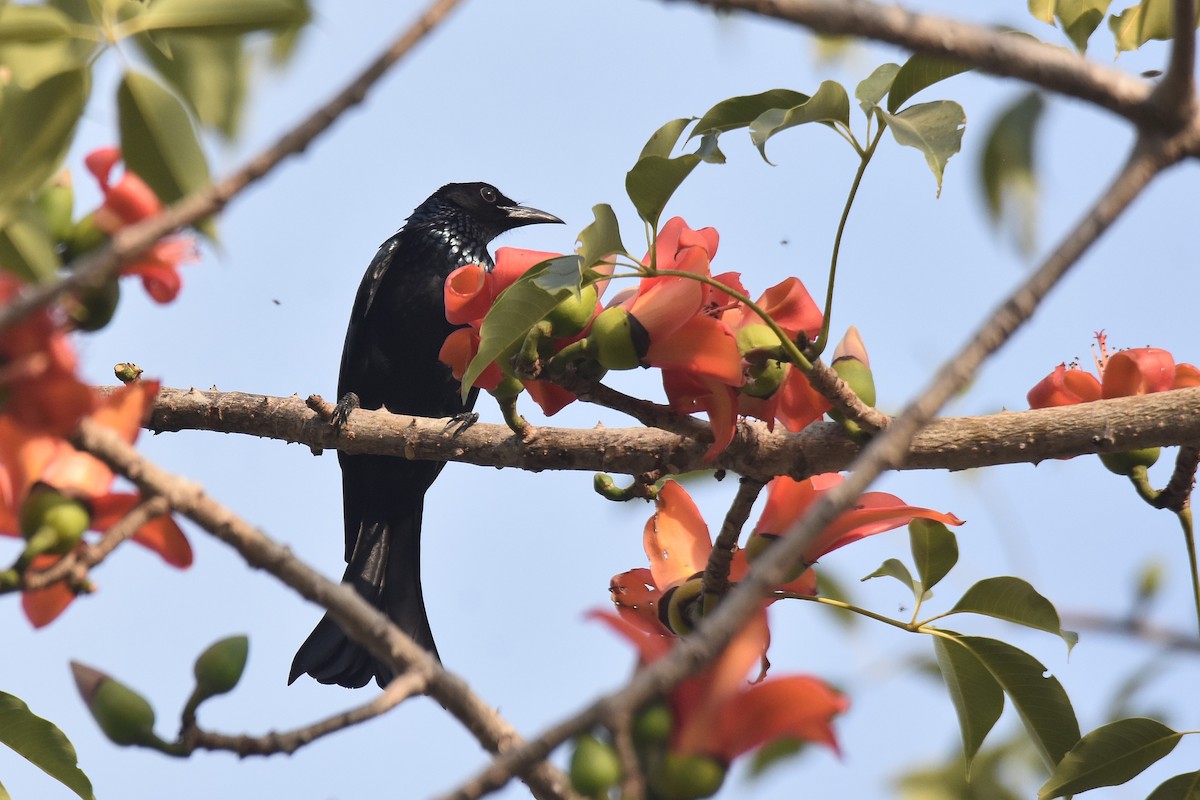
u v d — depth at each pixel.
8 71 3.72
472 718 3.81
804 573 5.21
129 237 3.40
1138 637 6.41
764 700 3.41
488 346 4.97
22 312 3.31
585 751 3.47
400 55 3.65
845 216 5.23
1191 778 5.71
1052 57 4.06
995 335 3.65
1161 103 4.05
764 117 5.10
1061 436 6.07
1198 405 6.01
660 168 4.82
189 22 3.74
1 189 3.70
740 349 5.17
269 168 3.55
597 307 5.15
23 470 3.70
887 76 5.29
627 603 5.11
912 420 3.52
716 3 3.77
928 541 5.71
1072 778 5.68
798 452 5.99
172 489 3.75
